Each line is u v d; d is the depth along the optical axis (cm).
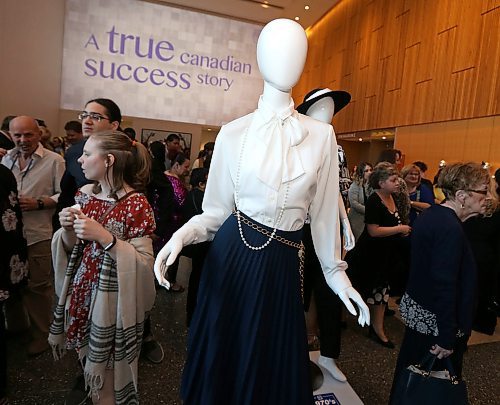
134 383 143
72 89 834
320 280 205
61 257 151
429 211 156
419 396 141
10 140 260
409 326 159
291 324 98
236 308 95
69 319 146
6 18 798
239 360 94
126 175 151
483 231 268
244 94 940
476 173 147
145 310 149
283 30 92
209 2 873
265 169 92
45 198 221
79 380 178
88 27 824
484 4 572
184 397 99
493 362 256
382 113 822
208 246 112
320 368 214
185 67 888
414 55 728
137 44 851
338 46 1042
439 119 653
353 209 350
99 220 145
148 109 873
